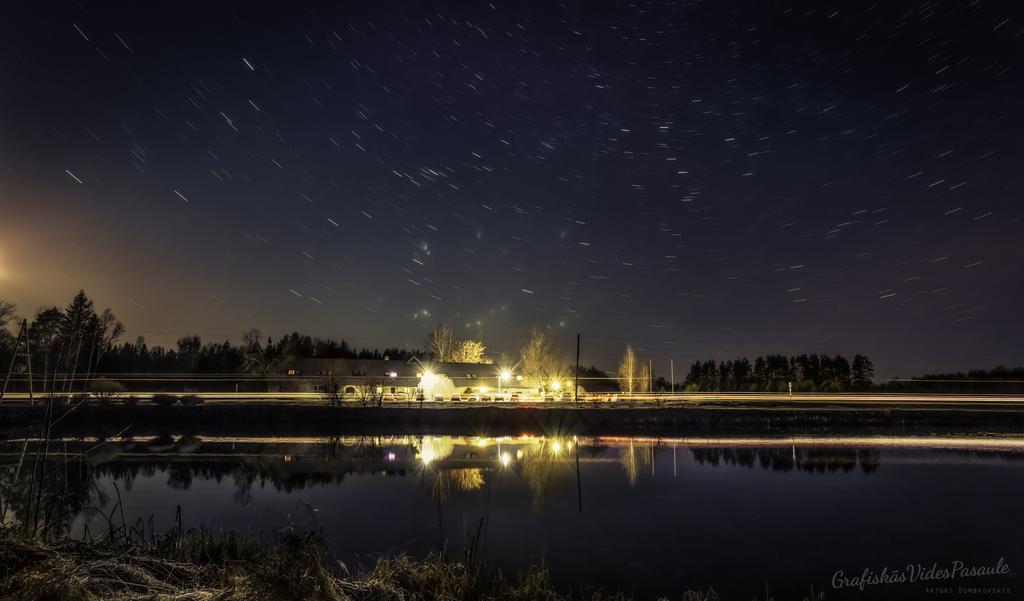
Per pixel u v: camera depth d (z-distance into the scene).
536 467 28.91
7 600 6.81
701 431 49.19
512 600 9.73
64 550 9.07
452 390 85.69
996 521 17.94
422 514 18.03
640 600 11.35
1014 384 99.69
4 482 15.39
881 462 31.20
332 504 19.56
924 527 17.22
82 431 45.69
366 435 45.66
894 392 96.38
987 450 36.53
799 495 21.84
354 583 9.55
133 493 21.39
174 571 9.17
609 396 89.06
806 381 105.56
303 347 114.88
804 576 12.94
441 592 9.55
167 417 51.34
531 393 86.62
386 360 108.81
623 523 17.23
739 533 16.31
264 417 52.12
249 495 21.14
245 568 9.22
